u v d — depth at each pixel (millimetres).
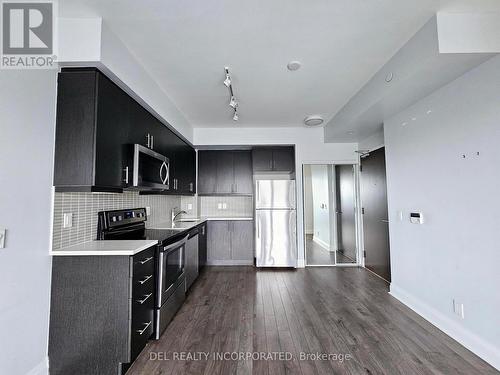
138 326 1898
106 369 1756
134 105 2365
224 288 3477
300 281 3770
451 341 2178
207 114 3844
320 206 5699
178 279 2771
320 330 2357
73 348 1767
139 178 2336
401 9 1762
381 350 2051
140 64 2377
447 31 1805
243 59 2352
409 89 2377
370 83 2771
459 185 2160
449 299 2285
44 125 1715
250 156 4988
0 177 1424
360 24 1903
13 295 1504
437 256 2432
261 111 3732
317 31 1974
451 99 2227
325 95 3191
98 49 1772
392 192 3176
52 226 1787
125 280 1788
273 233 4504
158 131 2949
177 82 2773
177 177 3689
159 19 1818
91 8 1704
